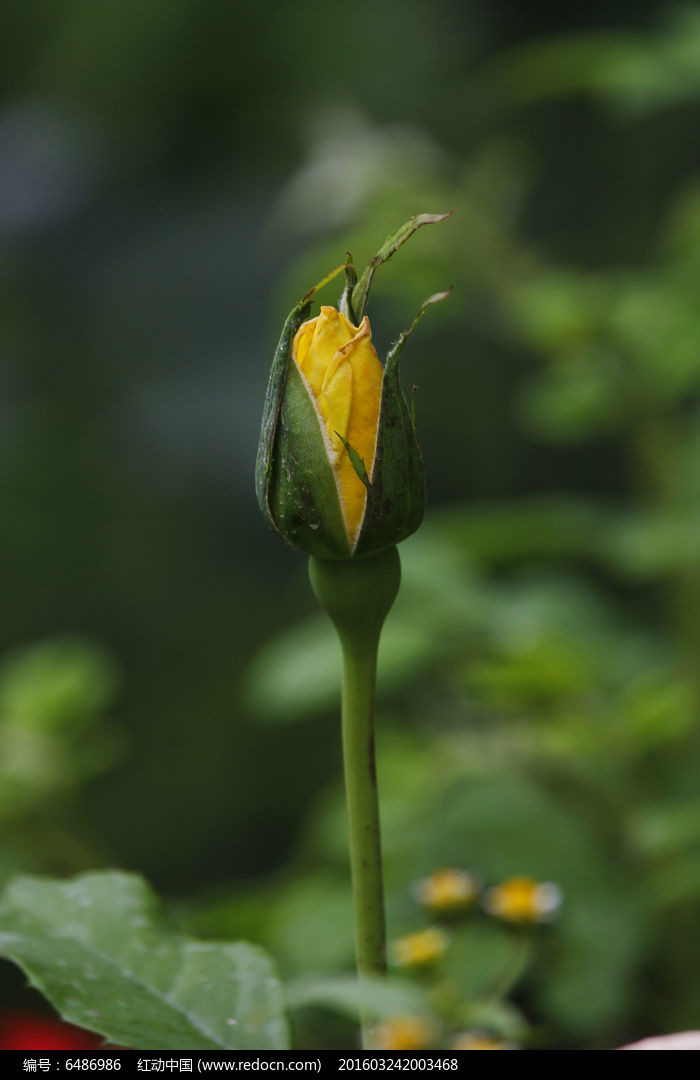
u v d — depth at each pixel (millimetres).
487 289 888
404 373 1893
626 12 1633
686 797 772
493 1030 516
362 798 447
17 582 2037
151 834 1704
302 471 446
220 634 1979
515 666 779
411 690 1173
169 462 2139
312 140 941
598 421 855
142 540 2084
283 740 1812
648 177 1573
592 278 898
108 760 1031
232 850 1710
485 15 1885
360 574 448
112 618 2008
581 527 881
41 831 971
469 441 1816
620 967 718
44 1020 574
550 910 542
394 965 524
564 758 778
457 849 782
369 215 886
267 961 461
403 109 1914
